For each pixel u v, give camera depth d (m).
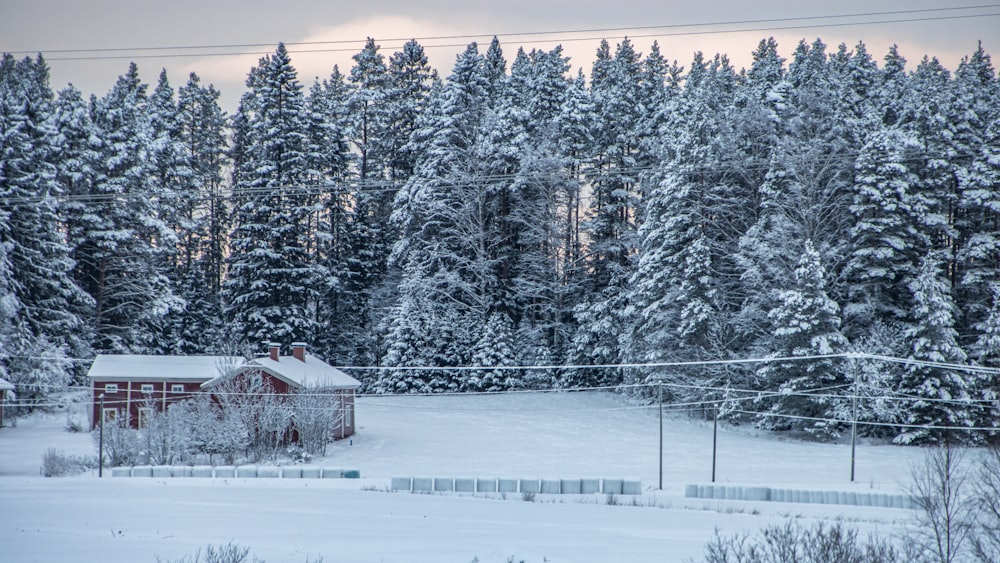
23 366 56.22
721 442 53.06
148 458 43.91
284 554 17.44
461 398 66.38
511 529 22.75
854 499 32.97
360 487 35.91
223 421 45.84
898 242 57.47
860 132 65.31
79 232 65.62
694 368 61.78
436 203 70.94
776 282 61.88
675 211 63.66
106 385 52.69
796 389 55.19
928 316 53.66
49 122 67.19
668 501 33.66
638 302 64.69
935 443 51.75
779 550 16.97
